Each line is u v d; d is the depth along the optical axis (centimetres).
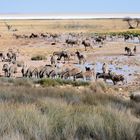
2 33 17588
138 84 5309
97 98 2789
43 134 1302
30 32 19275
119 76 5419
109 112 1720
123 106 2456
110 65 7325
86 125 1418
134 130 1429
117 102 2673
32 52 10006
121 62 7681
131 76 6000
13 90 3123
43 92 3161
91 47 10588
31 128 1320
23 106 1744
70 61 8175
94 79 5634
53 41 13438
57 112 1652
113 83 5434
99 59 8244
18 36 14888
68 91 3306
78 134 1353
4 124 1343
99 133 1352
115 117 1585
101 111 1780
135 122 1581
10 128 1323
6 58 8875
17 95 2645
